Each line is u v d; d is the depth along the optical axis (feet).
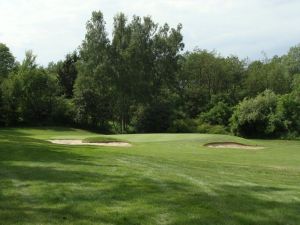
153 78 248.32
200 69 301.02
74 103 231.09
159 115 237.25
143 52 236.84
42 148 65.72
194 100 276.21
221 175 47.55
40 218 26.27
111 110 240.12
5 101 217.97
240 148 120.57
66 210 28.12
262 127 222.48
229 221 26.76
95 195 32.37
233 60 302.86
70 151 64.59
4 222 25.34
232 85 298.56
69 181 37.52
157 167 50.90
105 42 227.61
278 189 38.34
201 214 27.91
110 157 60.13
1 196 31.58
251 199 32.78
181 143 124.06
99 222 25.80
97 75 223.92
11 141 83.25
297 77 265.13
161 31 254.06
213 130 234.17
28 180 37.68
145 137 142.82
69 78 263.70
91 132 218.79
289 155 99.96
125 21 233.76
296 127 216.74
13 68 273.95
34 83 222.89
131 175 41.78
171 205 29.91
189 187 36.37
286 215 28.68
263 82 280.72
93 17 226.79
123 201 30.73
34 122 228.43
